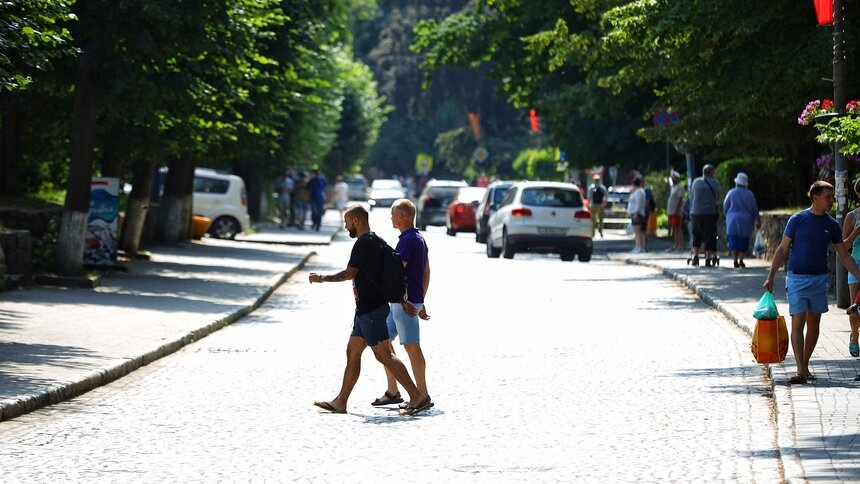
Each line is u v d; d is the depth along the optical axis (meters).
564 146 133.12
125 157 80.62
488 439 29.38
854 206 60.62
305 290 75.00
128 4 62.59
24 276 63.62
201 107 72.50
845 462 24.73
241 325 55.00
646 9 66.88
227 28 67.25
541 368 41.34
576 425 31.05
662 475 24.98
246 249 109.62
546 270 90.88
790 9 64.75
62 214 70.25
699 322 54.78
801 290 36.75
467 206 155.38
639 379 38.66
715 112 80.00
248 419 32.22
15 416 31.92
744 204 82.56
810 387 34.97
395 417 32.62
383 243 33.56
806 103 66.88
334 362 43.25
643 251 110.19
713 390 36.16
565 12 125.88
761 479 24.30
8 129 86.38
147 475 25.41
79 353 41.50
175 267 83.94
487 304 64.25
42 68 45.19
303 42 95.44
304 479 25.03
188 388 37.34
